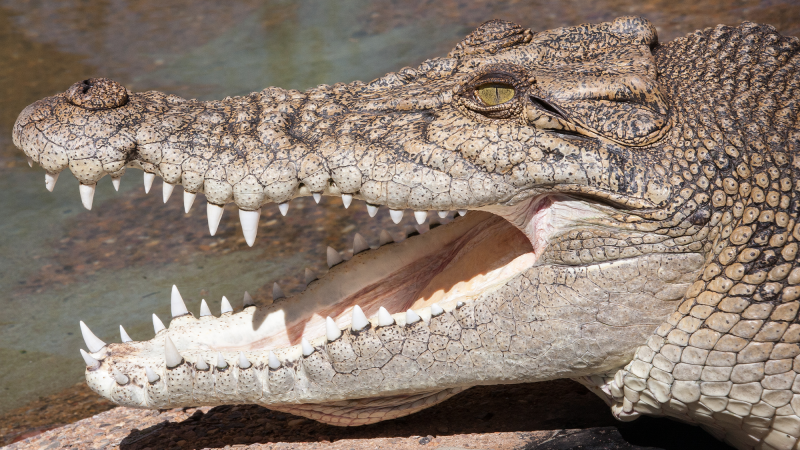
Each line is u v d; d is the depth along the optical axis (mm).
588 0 16750
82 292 9008
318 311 5746
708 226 4680
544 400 5777
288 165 5082
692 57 5660
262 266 9227
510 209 5027
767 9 14391
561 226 4859
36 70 16172
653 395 4938
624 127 4762
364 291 5855
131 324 8180
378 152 5043
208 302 8469
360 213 10438
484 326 5004
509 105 4883
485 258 5664
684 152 4773
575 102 4824
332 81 14164
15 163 12977
